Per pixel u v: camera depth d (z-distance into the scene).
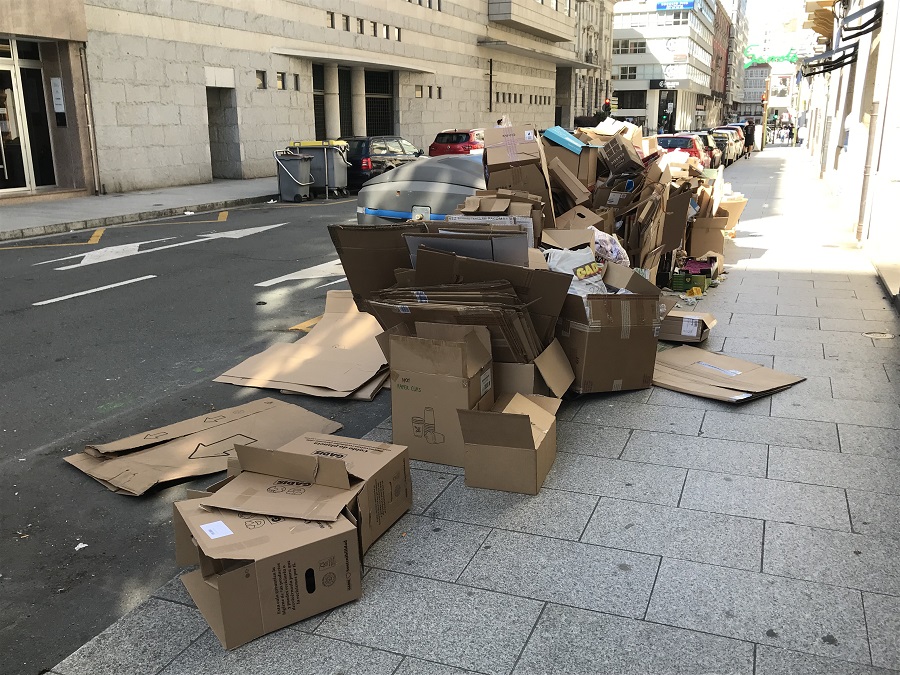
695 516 3.37
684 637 2.59
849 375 5.20
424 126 34.66
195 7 20.45
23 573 3.17
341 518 2.81
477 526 3.33
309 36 25.59
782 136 85.50
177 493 3.81
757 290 8.02
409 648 2.56
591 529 3.28
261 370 5.47
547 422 3.83
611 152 7.02
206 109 21.20
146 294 8.23
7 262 10.18
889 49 10.43
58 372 5.67
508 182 6.02
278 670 2.48
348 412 4.81
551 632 2.62
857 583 2.86
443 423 3.88
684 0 78.94
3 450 4.33
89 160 17.89
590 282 4.82
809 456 3.95
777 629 2.62
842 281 8.44
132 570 3.19
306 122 25.78
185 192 18.94
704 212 8.97
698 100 100.81
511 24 41.34
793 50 43.69
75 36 16.78
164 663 2.54
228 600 2.54
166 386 5.36
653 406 4.69
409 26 32.28
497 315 3.91
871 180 11.03
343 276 9.20
